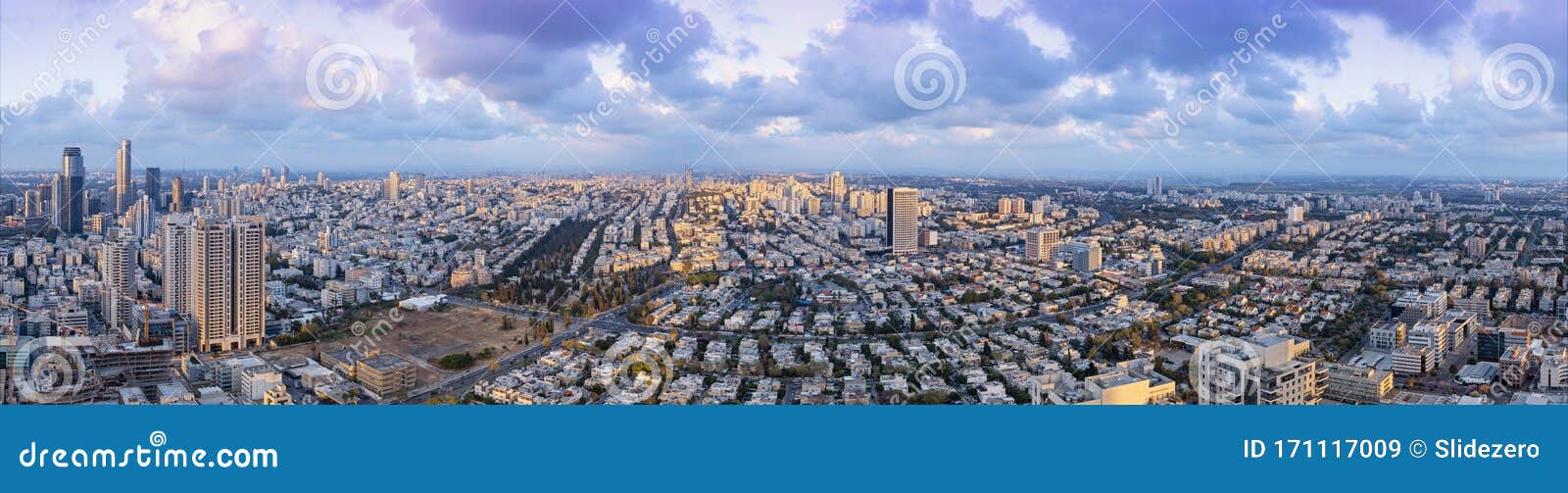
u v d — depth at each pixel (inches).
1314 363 4409.5
